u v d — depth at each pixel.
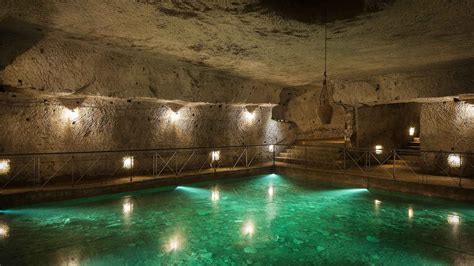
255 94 12.09
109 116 9.31
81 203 7.69
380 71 9.62
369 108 12.18
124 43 7.15
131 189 8.61
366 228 6.07
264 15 5.12
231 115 12.43
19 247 5.09
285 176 11.70
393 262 4.58
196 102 10.34
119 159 9.59
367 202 7.99
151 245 5.20
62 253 4.88
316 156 12.44
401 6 4.55
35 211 6.95
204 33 6.19
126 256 4.79
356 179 9.70
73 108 8.62
